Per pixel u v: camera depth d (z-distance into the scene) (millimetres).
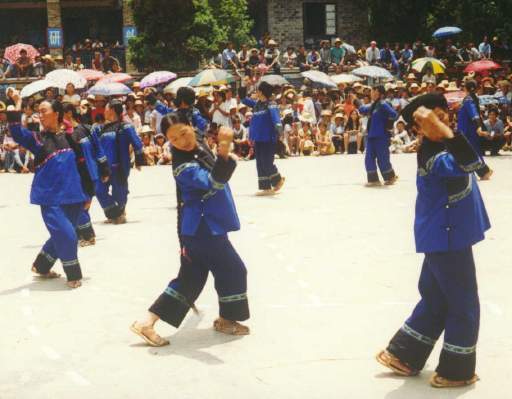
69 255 7570
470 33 30375
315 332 6094
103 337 6133
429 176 4898
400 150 20562
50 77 18797
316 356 5578
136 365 5500
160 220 11211
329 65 28109
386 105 13398
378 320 6344
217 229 5801
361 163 17875
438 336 5125
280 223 10508
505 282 7344
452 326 4926
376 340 5871
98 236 10141
